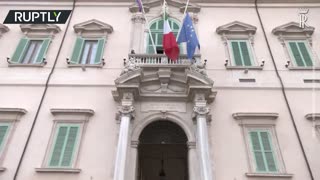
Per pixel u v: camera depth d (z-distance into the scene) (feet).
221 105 46.09
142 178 54.08
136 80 43.86
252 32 54.80
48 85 48.34
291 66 50.21
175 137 48.39
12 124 44.27
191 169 40.22
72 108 45.62
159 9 57.98
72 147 42.42
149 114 43.88
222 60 51.31
